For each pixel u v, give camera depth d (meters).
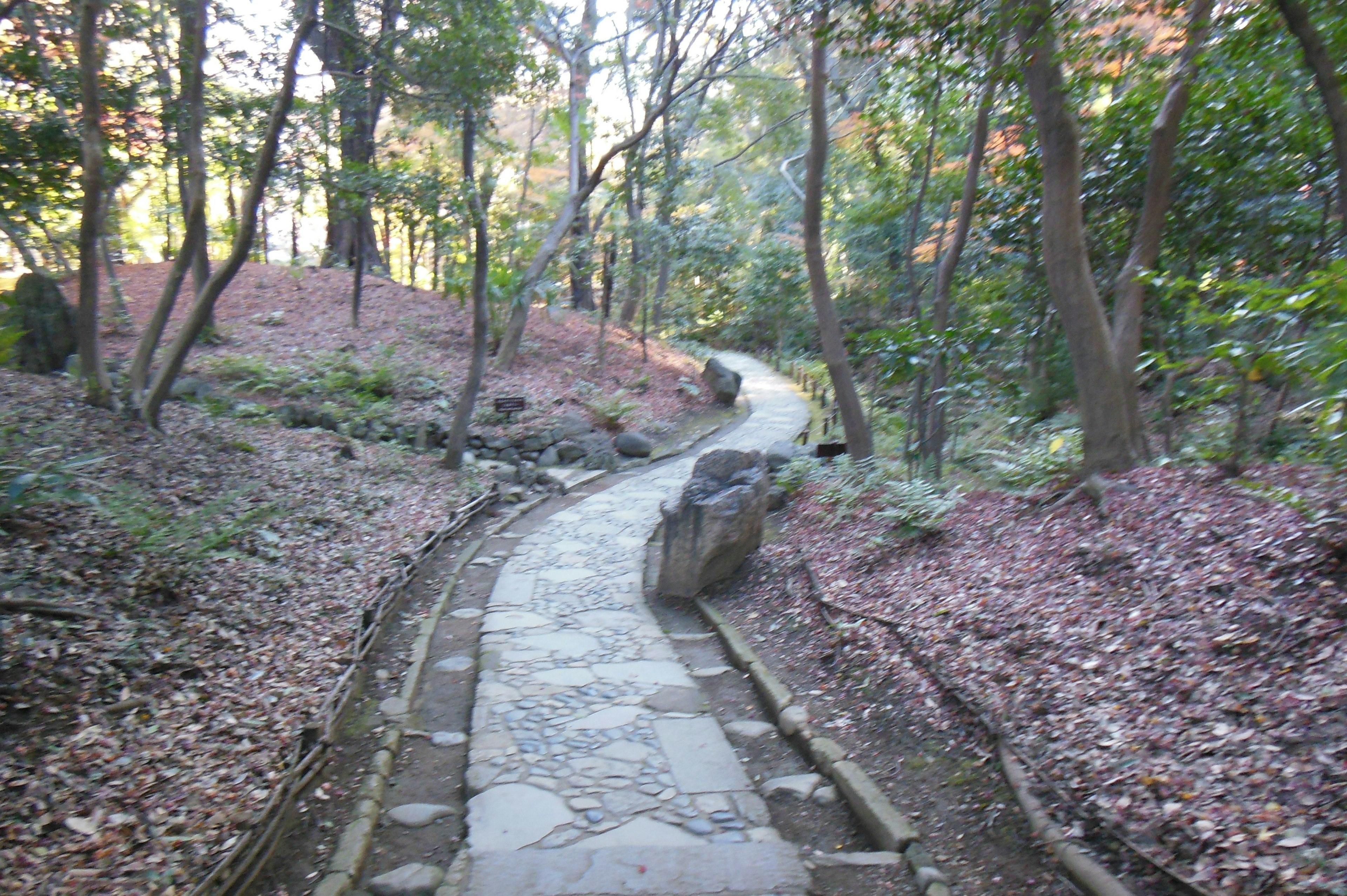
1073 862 3.30
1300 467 6.50
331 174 9.66
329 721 4.61
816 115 10.24
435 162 11.59
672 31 12.84
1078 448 8.52
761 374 24.30
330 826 3.99
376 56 9.52
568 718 5.23
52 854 3.27
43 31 10.06
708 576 7.73
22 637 4.47
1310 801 3.13
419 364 15.11
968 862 3.61
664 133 17.66
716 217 20.55
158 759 4.02
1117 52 8.16
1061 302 7.25
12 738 3.84
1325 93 6.20
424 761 4.77
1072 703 4.30
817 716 5.16
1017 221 10.71
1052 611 5.27
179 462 8.23
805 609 6.81
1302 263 8.88
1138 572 5.29
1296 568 4.53
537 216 20.31
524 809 4.14
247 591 6.10
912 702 4.94
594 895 3.46
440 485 10.85
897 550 7.32
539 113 23.44
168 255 20.23
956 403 11.66
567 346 19.03
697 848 3.82
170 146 9.59
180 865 3.32
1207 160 8.71
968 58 6.91
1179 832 3.23
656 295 24.95
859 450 10.80
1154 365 9.05
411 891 3.50
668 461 14.53
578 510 11.16
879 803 4.07
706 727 5.16
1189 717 3.85
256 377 12.73
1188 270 9.35
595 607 7.48
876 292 21.11
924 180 11.14
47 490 5.68
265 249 22.52
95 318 8.43
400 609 7.16
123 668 4.62
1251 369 4.97
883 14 6.85
